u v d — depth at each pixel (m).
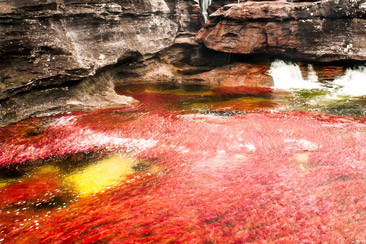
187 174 7.36
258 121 10.07
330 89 15.12
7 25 10.22
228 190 6.58
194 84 17.64
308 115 10.88
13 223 5.67
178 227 5.40
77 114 11.16
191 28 23.61
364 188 6.42
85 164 8.08
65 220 5.73
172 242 5.02
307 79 17.06
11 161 8.22
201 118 10.58
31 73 10.60
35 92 10.84
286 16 16.88
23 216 5.89
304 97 13.67
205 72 18.97
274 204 6.00
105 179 7.32
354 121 10.16
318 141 8.70
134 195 6.55
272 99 13.47
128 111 11.70
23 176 7.56
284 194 6.34
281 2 18.12
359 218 5.46
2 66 10.14
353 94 13.95
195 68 20.94
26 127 9.83
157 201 6.27
